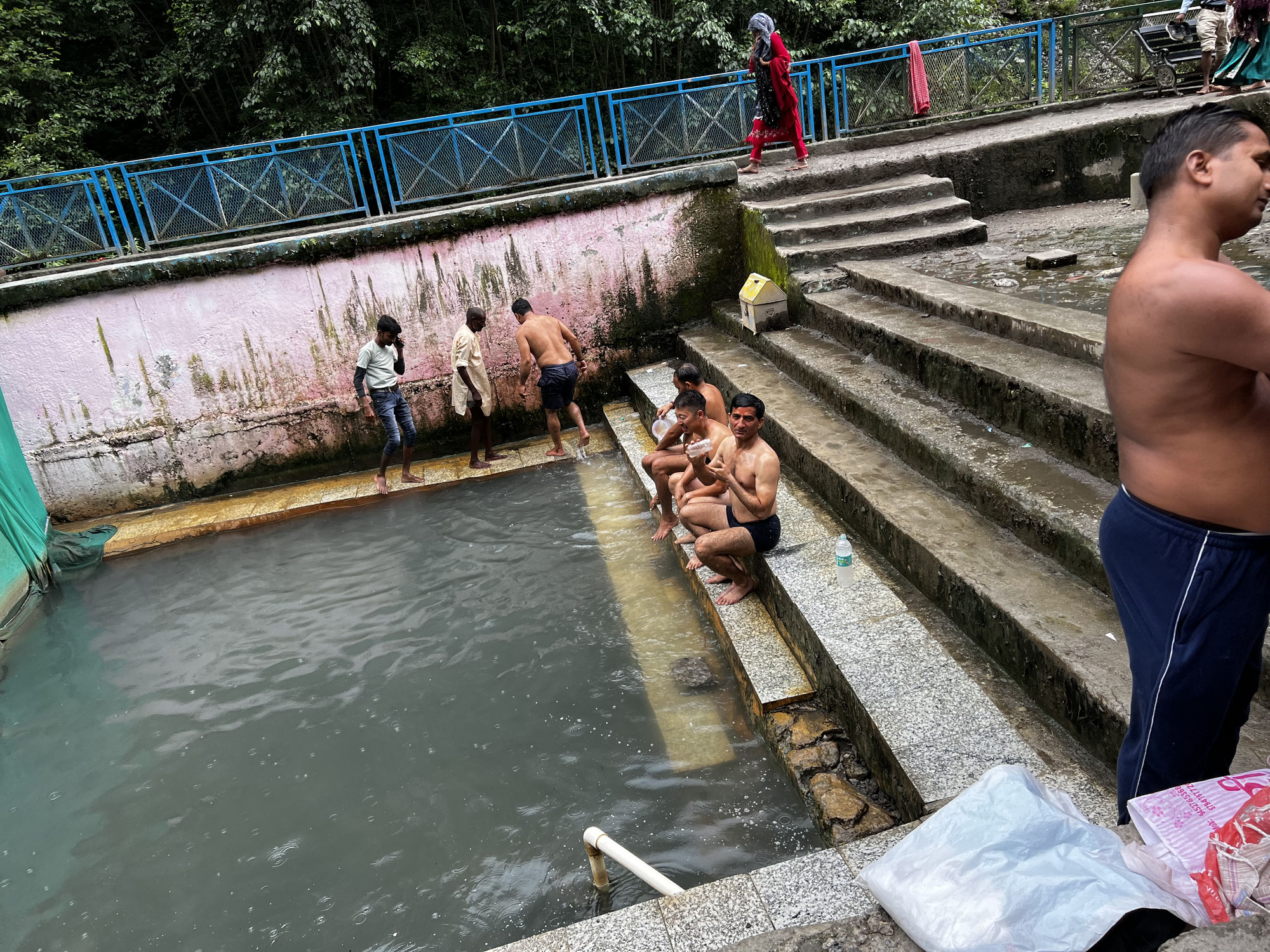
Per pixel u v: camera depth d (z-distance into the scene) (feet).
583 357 30.37
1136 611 6.49
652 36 48.73
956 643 12.50
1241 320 5.35
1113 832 5.59
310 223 34.32
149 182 29.35
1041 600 11.55
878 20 52.11
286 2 44.78
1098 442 13.12
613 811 12.54
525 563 21.09
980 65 33.06
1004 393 15.44
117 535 26.73
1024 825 5.50
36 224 28.63
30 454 27.61
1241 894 4.83
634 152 32.60
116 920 12.21
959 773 9.86
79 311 26.84
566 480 26.17
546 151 31.78
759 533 15.69
